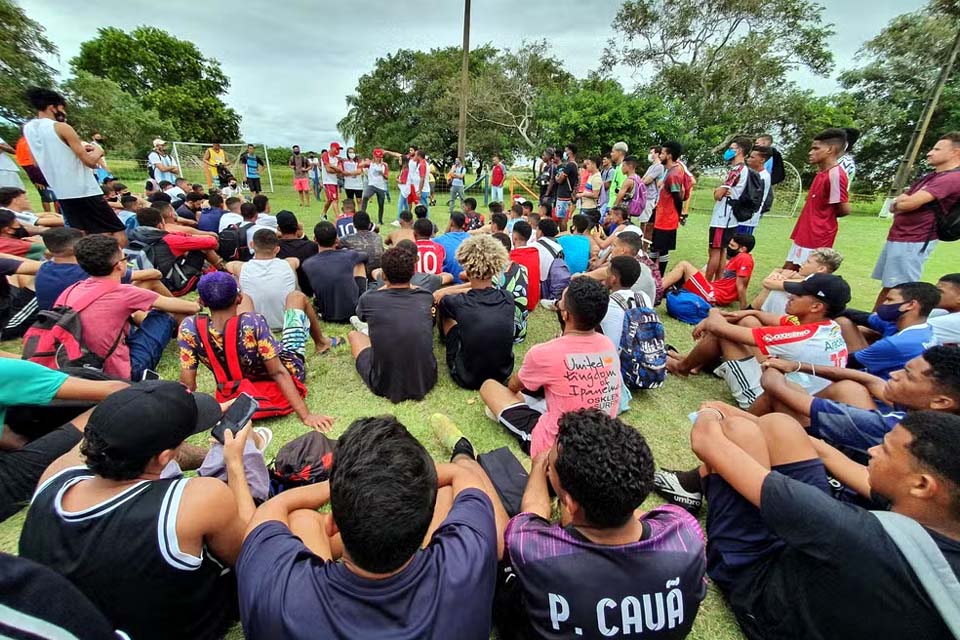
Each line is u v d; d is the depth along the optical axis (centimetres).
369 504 94
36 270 358
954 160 380
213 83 3984
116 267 279
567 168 927
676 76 2281
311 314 374
